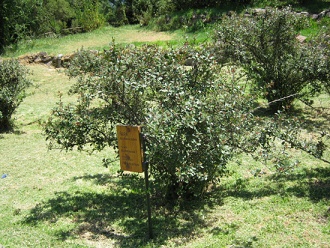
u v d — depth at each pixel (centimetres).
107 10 2605
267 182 602
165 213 534
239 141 514
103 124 563
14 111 1096
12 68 1010
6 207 586
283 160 568
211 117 475
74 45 1888
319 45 851
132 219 522
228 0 1866
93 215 539
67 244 464
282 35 930
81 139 549
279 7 1664
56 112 540
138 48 571
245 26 939
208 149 476
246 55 952
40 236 488
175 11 2030
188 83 520
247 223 479
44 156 810
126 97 542
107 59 538
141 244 455
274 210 503
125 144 451
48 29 2341
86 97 548
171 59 521
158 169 527
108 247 456
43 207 577
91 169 732
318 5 1592
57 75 1569
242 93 527
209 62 531
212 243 439
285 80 928
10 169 744
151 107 511
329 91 829
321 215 480
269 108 976
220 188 604
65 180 683
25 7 2236
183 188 554
